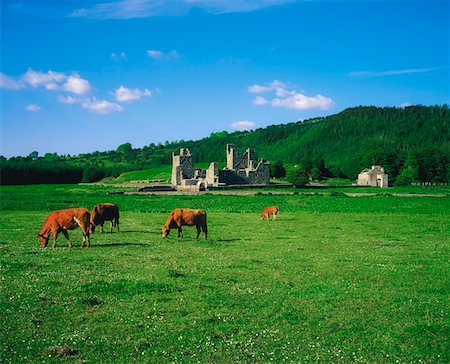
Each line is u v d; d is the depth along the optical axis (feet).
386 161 613.11
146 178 616.39
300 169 453.99
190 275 64.59
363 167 629.51
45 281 58.90
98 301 50.98
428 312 48.75
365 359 37.01
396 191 373.40
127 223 141.49
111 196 296.10
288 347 39.27
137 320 45.16
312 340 41.04
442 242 101.91
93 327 43.24
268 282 61.16
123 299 52.21
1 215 163.94
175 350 38.42
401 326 44.65
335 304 51.42
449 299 53.78
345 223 146.10
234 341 40.24
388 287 59.06
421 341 40.78
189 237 107.55
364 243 99.71
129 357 36.78
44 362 35.45
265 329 43.45
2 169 613.11
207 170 444.96
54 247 87.76
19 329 42.19
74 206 209.15
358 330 43.57
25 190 406.62
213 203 242.58
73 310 47.93
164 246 91.81
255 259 77.71
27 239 99.30
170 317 46.37
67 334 41.32
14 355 36.55
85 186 498.28
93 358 36.47
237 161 495.82
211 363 35.91
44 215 164.35
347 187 446.19
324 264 73.87
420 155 579.89
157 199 270.46
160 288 56.65
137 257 78.13
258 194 319.47
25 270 65.82
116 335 41.32
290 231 123.24
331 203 241.14
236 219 160.86
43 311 47.37
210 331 42.65
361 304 51.52
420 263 75.66
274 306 50.39
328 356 37.55
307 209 210.18
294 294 55.16
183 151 468.75
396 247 93.61
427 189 411.75
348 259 78.79
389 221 152.76
